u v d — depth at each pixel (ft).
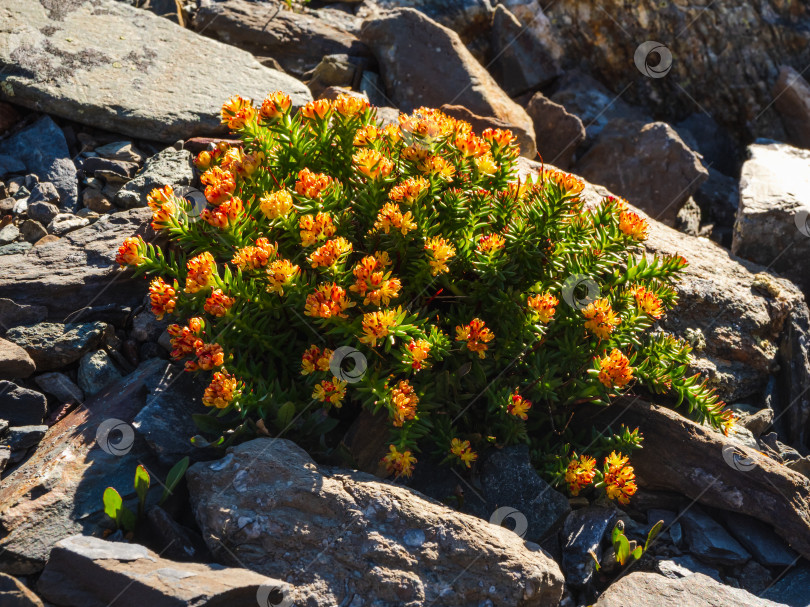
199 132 3.17
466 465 2.67
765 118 3.82
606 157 3.46
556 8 3.84
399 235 2.67
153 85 3.20
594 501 2.72
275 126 2.77
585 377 2.75
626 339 2.77
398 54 3.47
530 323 2.68
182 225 2.73
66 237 2.92
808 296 3.20
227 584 2.41
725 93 3.84
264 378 2.72
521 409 2.66
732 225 3.43
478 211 2.77
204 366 2.61
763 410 2.93
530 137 3.35
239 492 2.55
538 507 2.66
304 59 3.51
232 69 3.30
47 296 2.80
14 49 3.17
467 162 2.78
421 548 2.52
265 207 2.66
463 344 2.66
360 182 2.75
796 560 2.68
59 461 2.60
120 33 3.29
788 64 3.78
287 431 2.66
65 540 2.48
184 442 2.64
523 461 2.69
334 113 2.80
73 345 2.75
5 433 2.64
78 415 2.69
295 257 2.72
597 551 2.64
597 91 3.78
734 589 2.58
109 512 2.53
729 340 2.97
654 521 2.72
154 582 2.41
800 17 3.75
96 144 3.14
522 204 2.78
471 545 2.52
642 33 3.82
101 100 3.13
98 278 2.83
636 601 2.55
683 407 2.84
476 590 2.50
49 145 3.10
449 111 3.33
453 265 2.73
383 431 2.69
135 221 2.93
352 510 2.54
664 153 3.41
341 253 2.62
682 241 3.17
